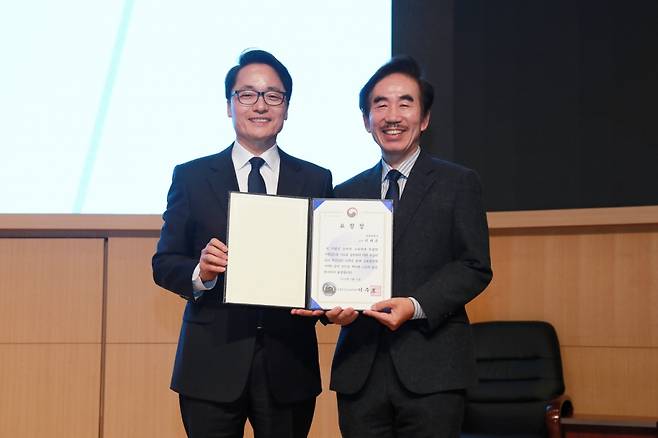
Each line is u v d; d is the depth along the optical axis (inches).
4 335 144.1
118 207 168.7
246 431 143.6
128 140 170.1
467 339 93.4
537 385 147.3
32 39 172.4
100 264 144.9
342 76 170.9
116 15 173.0
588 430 135.7
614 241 151.3
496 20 181.5
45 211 168.2
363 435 92.4
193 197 98.7
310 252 92.7
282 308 92.0
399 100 96.1
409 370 90.4
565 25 178.5
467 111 182.1
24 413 143.2
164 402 142.8
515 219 152.0
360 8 172.6
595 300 151.9
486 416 148.8
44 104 170.9
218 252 91.0
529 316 155.2
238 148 101.1
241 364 94.0
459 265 91.6
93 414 143.0
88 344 143.9
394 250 93.7
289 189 99.1
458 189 94.0
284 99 100.3
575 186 176.4
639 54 174.6
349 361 93.4
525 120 179.6
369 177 99.7
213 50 172.2
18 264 144.9
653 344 148.4
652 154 172.9
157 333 143.8
